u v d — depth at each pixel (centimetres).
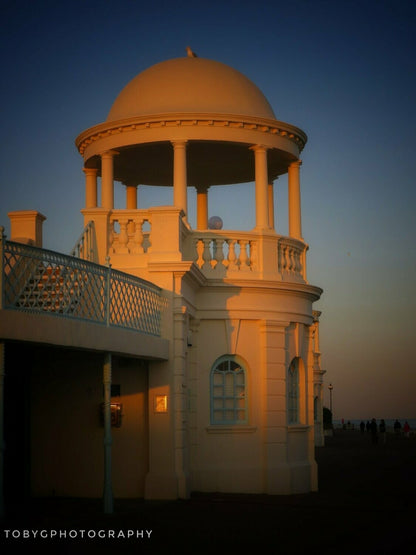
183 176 2198
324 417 6875
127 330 1631
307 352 2448
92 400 1922
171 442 1867
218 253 2216
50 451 1914
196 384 2161
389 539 1458
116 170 2650
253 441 2194
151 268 1888
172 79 2325
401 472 3052
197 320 2172
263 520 1638
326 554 1314
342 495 2203
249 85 2395
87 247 1961
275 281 2245
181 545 1343
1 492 1276
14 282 1291
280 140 2323
